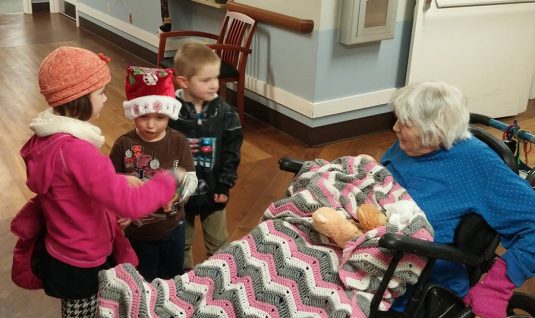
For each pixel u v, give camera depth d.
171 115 1.65
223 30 3.96
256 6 3.78
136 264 1.65
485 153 1.49
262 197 2.93
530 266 1.40
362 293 1.40
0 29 6.61
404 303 1.51
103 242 1.47
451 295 1.50
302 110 3.56
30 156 1.37
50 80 1.33
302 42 3.45
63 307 1.53
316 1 3.26
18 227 1.47
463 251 1.43
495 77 4.00
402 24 3.62
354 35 3.31
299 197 1.55
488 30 3.80
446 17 3.59
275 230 1.50
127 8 5.64
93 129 1.39
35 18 7.32
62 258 1.42
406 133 1.54
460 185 1.51
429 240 1.40
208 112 1.93
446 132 1.49
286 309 1.37
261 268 1.43
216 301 1.39
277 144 3.62
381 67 3.67
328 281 1.41
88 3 6.53
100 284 1.34
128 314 1.32
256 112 4.05
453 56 3.75
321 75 3.43
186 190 1.52
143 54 5.51
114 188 1.32
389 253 1.39
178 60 1.87
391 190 1.57
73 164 1.32
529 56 4.09
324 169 1.65
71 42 6.12
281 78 3.72
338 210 1.54
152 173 1.70
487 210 1.46
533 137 1.76
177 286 1.39
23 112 4.00
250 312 1.36
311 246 1.48
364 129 3.81
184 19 4.88
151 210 1.37
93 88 1.36
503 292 1.44
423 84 1.53
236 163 2.01
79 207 1.38
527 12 3.91
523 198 1.42
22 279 1.54
